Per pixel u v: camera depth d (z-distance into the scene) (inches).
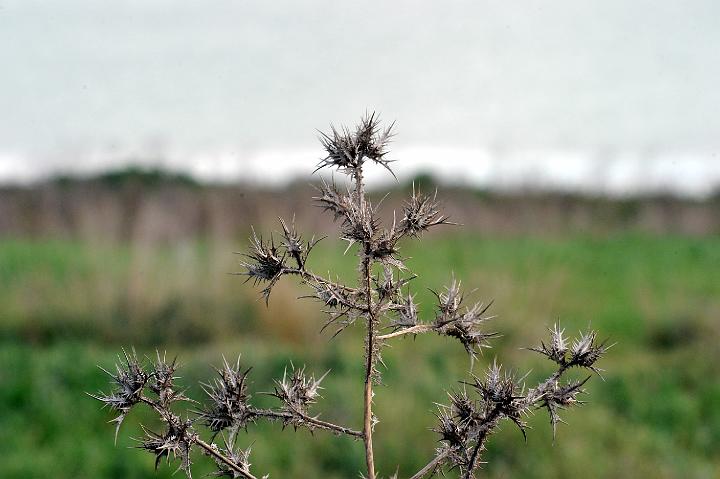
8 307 440.8
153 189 543.5
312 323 421.1
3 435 306.0
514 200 765.9
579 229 733.3
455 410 74.8
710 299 494.3
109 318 427.2
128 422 311.0
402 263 66.5
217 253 468.1
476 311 76.1
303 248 69.5
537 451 287.7
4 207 641.6
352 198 66.1
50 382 351.9
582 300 484.4
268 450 284.8
